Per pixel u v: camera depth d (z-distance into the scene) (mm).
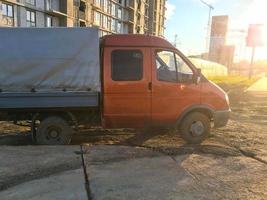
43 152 6668
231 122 11344
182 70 7785
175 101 7723
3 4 35000
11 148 6945
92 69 7305
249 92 21344
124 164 6059
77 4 50688
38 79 7223
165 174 5598
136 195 4727
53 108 7320
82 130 9391
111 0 67500
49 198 4594
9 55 7133
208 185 5152
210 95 7887
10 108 7195
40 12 41906
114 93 7453
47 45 7211
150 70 7523
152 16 96562
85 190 4867
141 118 7637
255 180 5410
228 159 6539
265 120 11969
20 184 5055
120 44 7438
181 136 8109
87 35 7266
